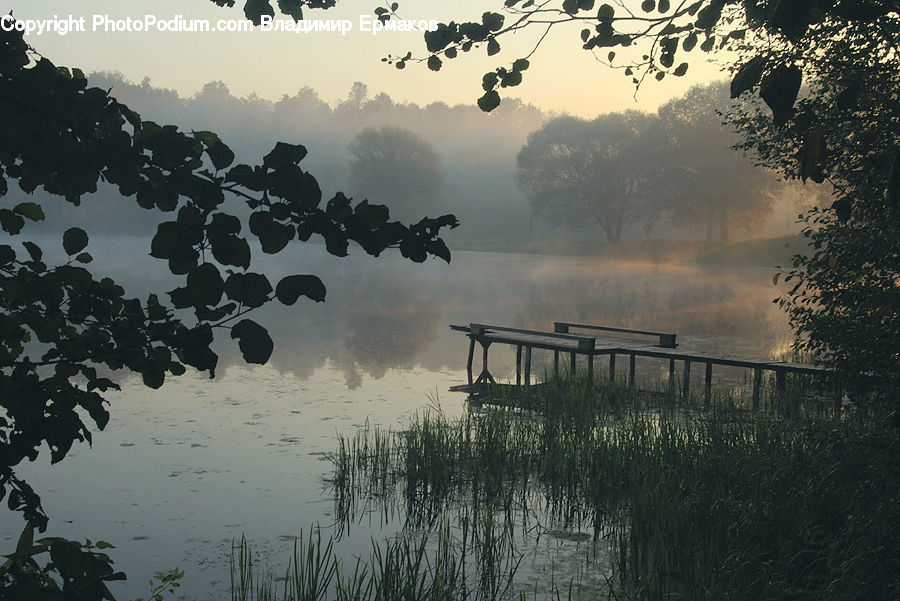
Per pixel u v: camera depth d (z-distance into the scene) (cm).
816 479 699
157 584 582
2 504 761
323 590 564
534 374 1591
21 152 229
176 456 940
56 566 237
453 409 1225
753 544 611
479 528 705
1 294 250
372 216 222
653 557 608
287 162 217
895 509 575
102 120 226
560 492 803
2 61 218
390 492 809
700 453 826
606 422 1107
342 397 1314
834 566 543
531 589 580
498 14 392
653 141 6844
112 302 260
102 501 777
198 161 220
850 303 669
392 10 394
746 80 256
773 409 1129
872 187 555
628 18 384
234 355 1780
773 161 723
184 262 209
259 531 700
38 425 241
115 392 1323
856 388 686
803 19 245
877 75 547
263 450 967
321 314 2645
